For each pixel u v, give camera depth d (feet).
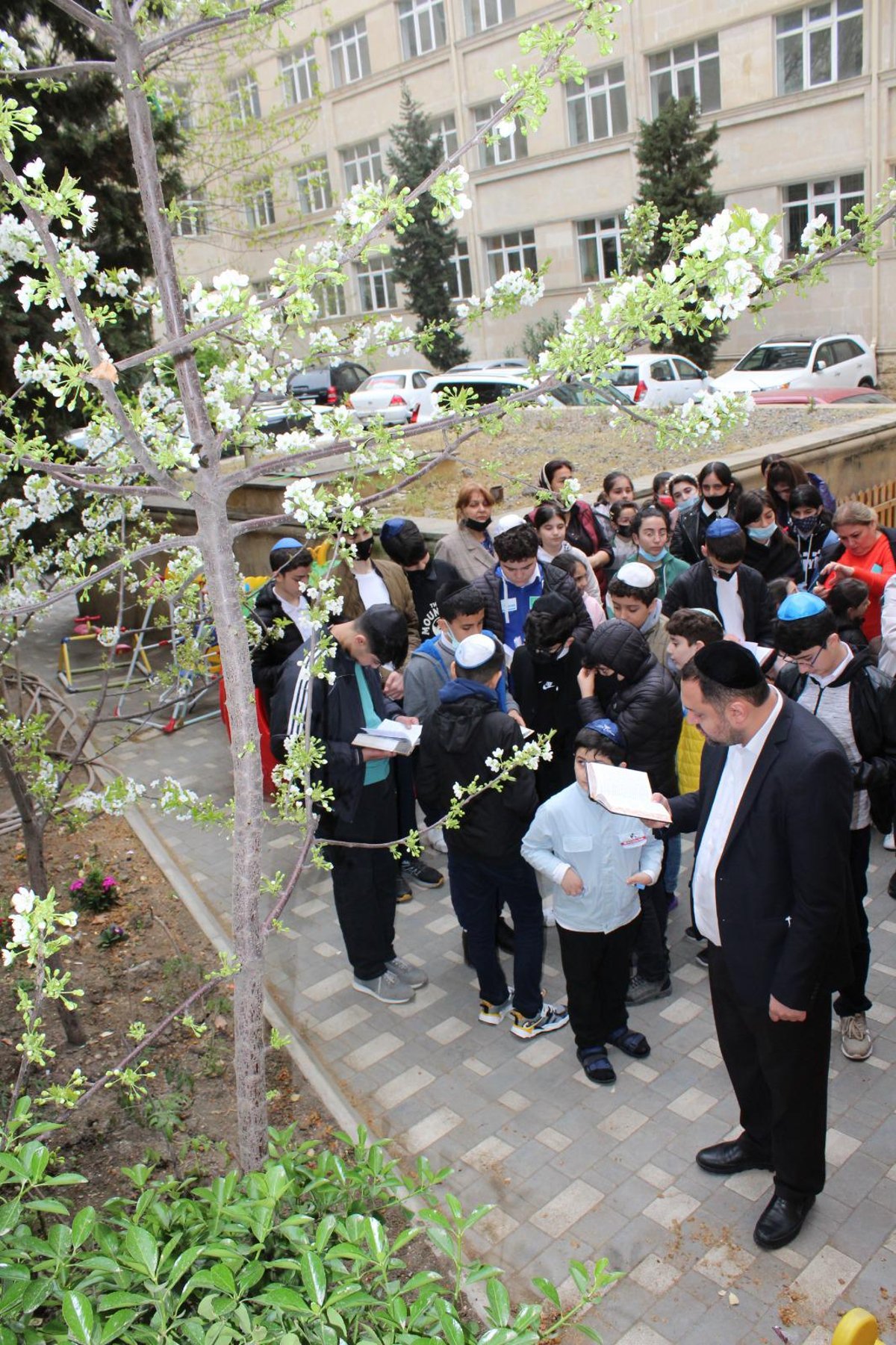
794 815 9.57
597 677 14.80
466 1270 9.70
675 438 8.73
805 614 12.32
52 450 12.62
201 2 10.52
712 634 13.37
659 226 10.83
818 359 64.08
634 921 13.21
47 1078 13.34
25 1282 6.84
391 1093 13.38
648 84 83.10
